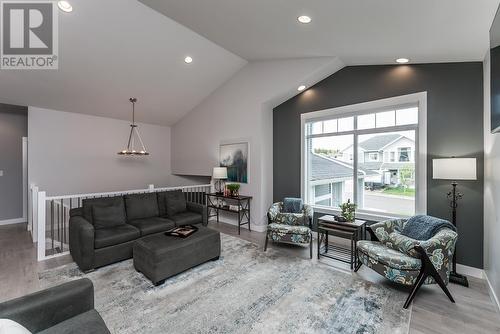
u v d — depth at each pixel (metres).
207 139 6.07
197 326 2.04
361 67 3.93
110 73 4.46
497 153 2.37
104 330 1.36
